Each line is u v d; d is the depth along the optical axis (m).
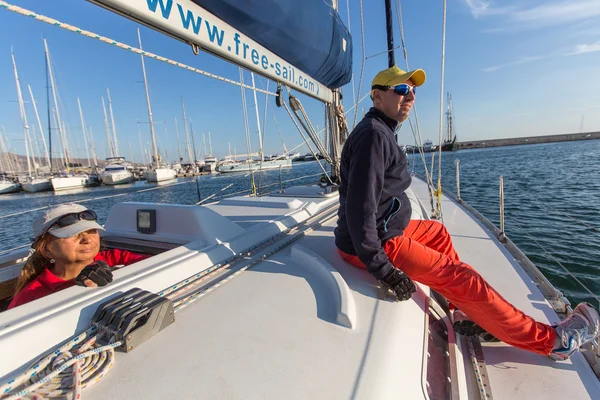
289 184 14.15
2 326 0.80
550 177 16.77
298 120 2.53
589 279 4.35
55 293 0.98
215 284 1.18
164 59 1.21
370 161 1.11
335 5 2.86
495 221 7.86
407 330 0.99
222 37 1.33
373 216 1.11
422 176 5.87
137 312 0.88
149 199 16.55
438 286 1.17
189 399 0.69
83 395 0.69
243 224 1.92
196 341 0.88
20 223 12.98
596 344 1.21
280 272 1.30
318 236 1.79
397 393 0.77
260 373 0.76
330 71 2.43
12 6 0.71
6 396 0.63
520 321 1.11
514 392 1.06
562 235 6.28
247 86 1.87
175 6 1.08
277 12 1.45
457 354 1.13
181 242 1.54
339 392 0.71
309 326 0.94
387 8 3.66
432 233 1.45
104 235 1.79
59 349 0.77
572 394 1.04
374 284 1.21
